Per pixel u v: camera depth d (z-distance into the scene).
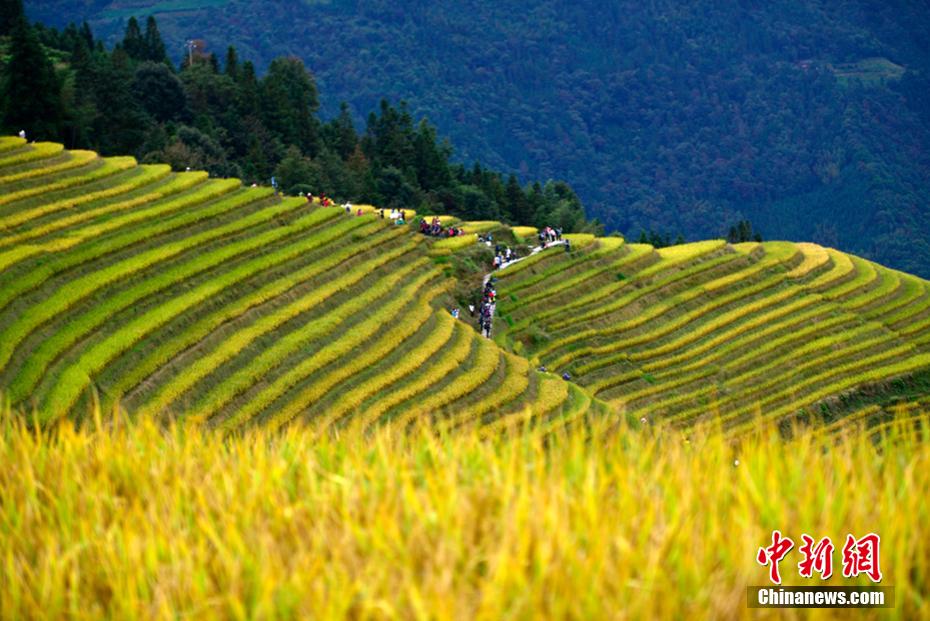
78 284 59.72
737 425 78.19
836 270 113.38
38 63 113.69
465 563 18.62
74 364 50.97
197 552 19.88
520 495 20.05
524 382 66.31
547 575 17.53
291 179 132.12
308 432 28.72
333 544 19.50
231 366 57.12
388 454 23.92
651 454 24.58
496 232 103.06
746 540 18.50
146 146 126.12
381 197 141.62
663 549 18.45
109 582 19.45
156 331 57.31
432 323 73.12
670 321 94.56
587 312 91.69
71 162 82.81
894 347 95.69
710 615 17.05
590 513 19.44
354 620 17.44
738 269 108.00
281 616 17.69
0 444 26.11
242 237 77.00
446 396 60.88
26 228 68.25
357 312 70.62
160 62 161.38
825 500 20.34
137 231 71.12
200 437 28.61
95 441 27.33
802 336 93.81
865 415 83.38
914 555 18.77
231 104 150.25
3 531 22.11
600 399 78.19
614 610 16.92
